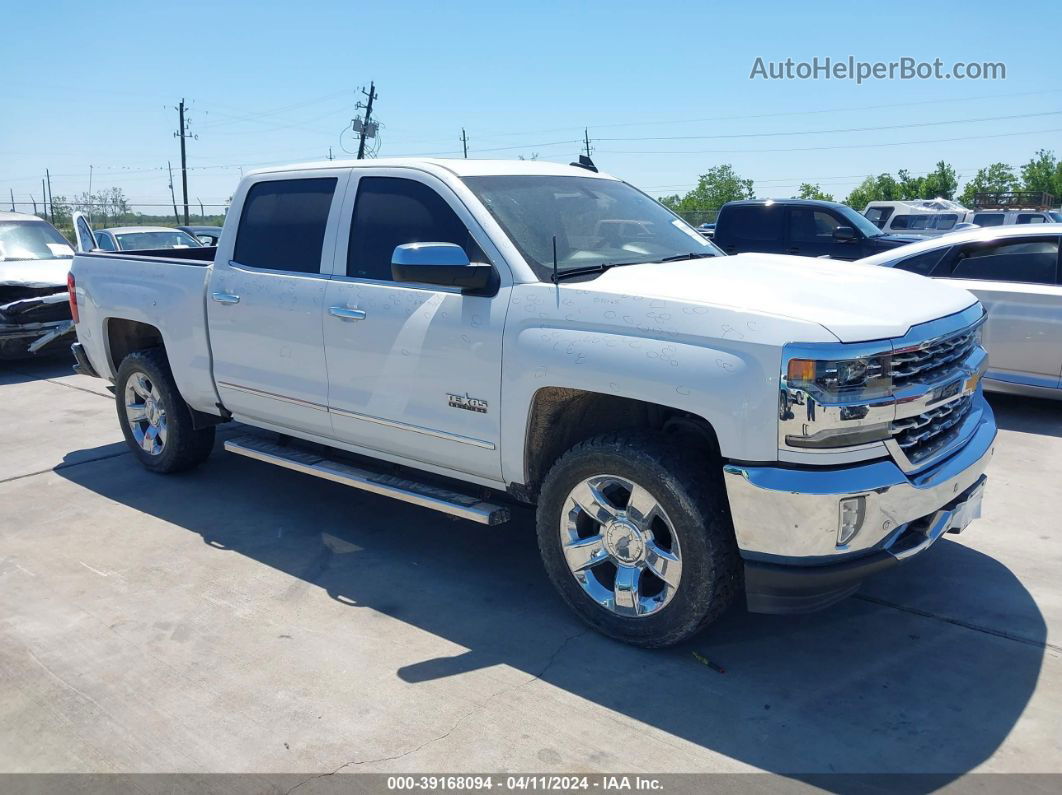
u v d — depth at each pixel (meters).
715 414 3.21
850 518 3.17
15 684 3.51
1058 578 4.28
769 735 3.10
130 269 5.84
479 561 4.65
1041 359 7.21
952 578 4.30
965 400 3.81
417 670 3.57
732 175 80.81
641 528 3.56
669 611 3.53
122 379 6.07
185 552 4.78
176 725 3.22
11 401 8.70
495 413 3.88
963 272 7.64
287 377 4.80
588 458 3.62
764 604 3.35
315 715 3.27
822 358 3.07
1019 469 5.97
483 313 3.88
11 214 11.96
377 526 5.15
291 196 4.88
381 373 4.30
